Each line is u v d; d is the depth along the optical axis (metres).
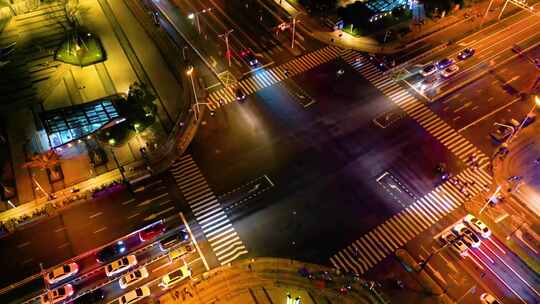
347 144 85.62
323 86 95.69
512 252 71.62
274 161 82.81
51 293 65.81
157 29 106.19
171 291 67.06
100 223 74.31
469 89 95.25
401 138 86.81
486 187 79.81
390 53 102.06
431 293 67.12
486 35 105.94
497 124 88.62
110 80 96.25
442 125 89.00
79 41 102.88
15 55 101.44
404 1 108.81
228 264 69.88
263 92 94.19
